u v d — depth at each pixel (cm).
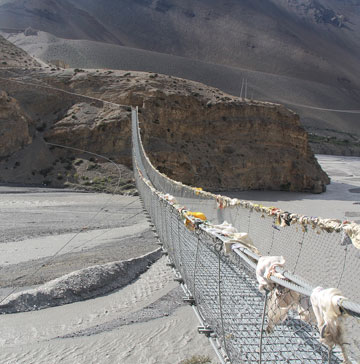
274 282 428
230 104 6606
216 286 688
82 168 5019
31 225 2591
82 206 3581
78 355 930
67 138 5400
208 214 1795
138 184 3778
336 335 330
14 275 1502
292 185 6638
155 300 1284
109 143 5319
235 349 573
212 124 6388
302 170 6719
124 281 1466
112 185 4666
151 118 5781
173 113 6031
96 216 3058
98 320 1132
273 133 6819
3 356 927
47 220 2806
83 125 5459
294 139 7112
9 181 4719
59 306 1234
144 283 1442
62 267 1608
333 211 4544
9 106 5303
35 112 5862
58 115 5831
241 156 6288
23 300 1222
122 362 900
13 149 5134
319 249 1396
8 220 2727
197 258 799
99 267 1496
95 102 5906
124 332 1055
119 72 6756
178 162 5516
